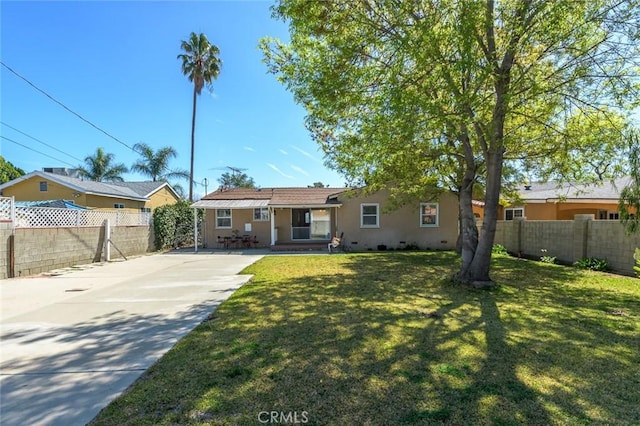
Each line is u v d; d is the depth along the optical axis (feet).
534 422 7.68
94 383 9.79
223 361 11.14
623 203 19.71
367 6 19.93
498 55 19.27
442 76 17.63
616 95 19.03
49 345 12.96
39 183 66.44
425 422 7.69
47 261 33.78
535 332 13.91
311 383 9.56
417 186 43.19
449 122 18.89
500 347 12.22
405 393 8.97
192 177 89.61
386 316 16.22
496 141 20.70
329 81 20.75
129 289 24.02
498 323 15.11
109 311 17.94
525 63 21.22
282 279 26.94
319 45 21.04
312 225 59.77
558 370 10.34
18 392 9.34
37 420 7.98
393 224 55.42
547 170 31.37
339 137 29.94
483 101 19.15
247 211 60.03
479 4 16.60
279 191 64.18
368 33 19.62
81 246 38.93
